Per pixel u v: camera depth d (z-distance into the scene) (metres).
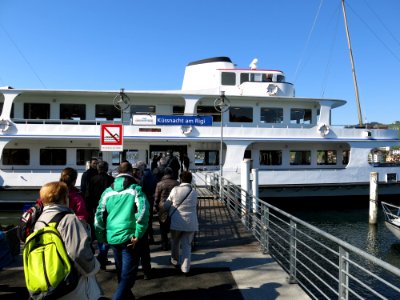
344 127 19.67
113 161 18.58
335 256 12.28
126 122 19.14
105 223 4.53
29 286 2.69
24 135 17.00
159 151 19.22
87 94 18.14
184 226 5.77
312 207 19.38
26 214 3.53
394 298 9.16
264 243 7.61
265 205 7.97
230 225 10.28
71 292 2.84
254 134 18.42
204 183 18.02
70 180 4.94
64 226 2.87
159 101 19.53
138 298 4.97
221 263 6.61
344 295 4.32
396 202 20.08
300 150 19.86
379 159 25.47
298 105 20.11
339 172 18.80
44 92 17.67
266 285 5.51
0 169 17.61
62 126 17.36
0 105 19.19
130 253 4.36
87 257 2.87
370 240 14.54
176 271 6.12
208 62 22.30
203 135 18.12
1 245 6.12
